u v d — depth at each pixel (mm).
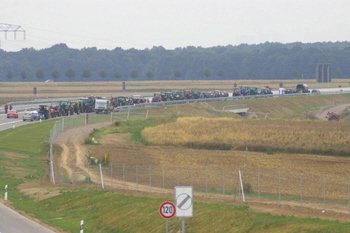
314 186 149000
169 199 113500
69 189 147000
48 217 115375
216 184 152000
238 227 86250
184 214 67625
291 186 148375
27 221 105000
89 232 100875
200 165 196375
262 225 84250
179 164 198750
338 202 123250
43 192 145000
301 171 180625
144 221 99812
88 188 146875
